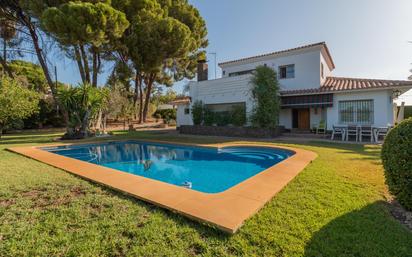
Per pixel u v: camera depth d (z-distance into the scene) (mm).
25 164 7355
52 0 17078
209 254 2672
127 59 25172
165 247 2811
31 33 20031
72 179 5574
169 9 25734
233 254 2678
